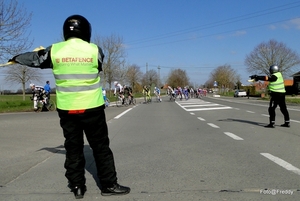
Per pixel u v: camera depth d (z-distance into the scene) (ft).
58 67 12.55
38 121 44.21
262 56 231.50
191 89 186.70
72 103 12.49
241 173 16.30
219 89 333.62
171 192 13.62
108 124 39.88
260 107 71.26
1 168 18.31
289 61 228.22
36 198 13.28
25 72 139.95
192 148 23.09
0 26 66.64
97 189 14.28
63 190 14.26
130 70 256.32
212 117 46.93
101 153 13.24
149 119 45.50
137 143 25.63
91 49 12.75
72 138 13.01
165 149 22.91
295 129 32.40
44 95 68.03
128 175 16.33
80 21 12.93
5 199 13.20
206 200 12.60
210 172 16.60
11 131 33.65
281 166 17.54
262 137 27.53
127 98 91.40
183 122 40.65
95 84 12.81
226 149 22.52
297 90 194.39
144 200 12.78
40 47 13.06
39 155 21.81
